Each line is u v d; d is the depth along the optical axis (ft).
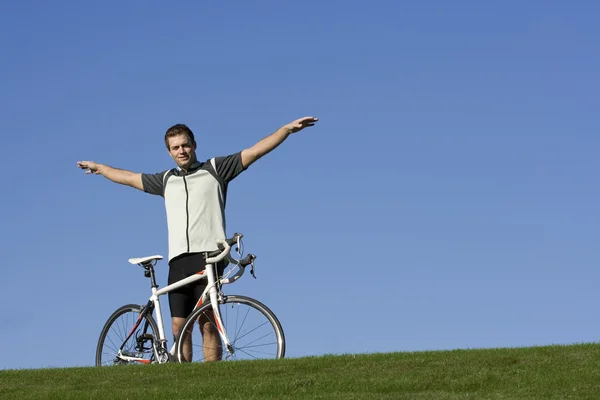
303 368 37.27
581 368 36.11
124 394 34.55
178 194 39.50
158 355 39.81
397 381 34.83
